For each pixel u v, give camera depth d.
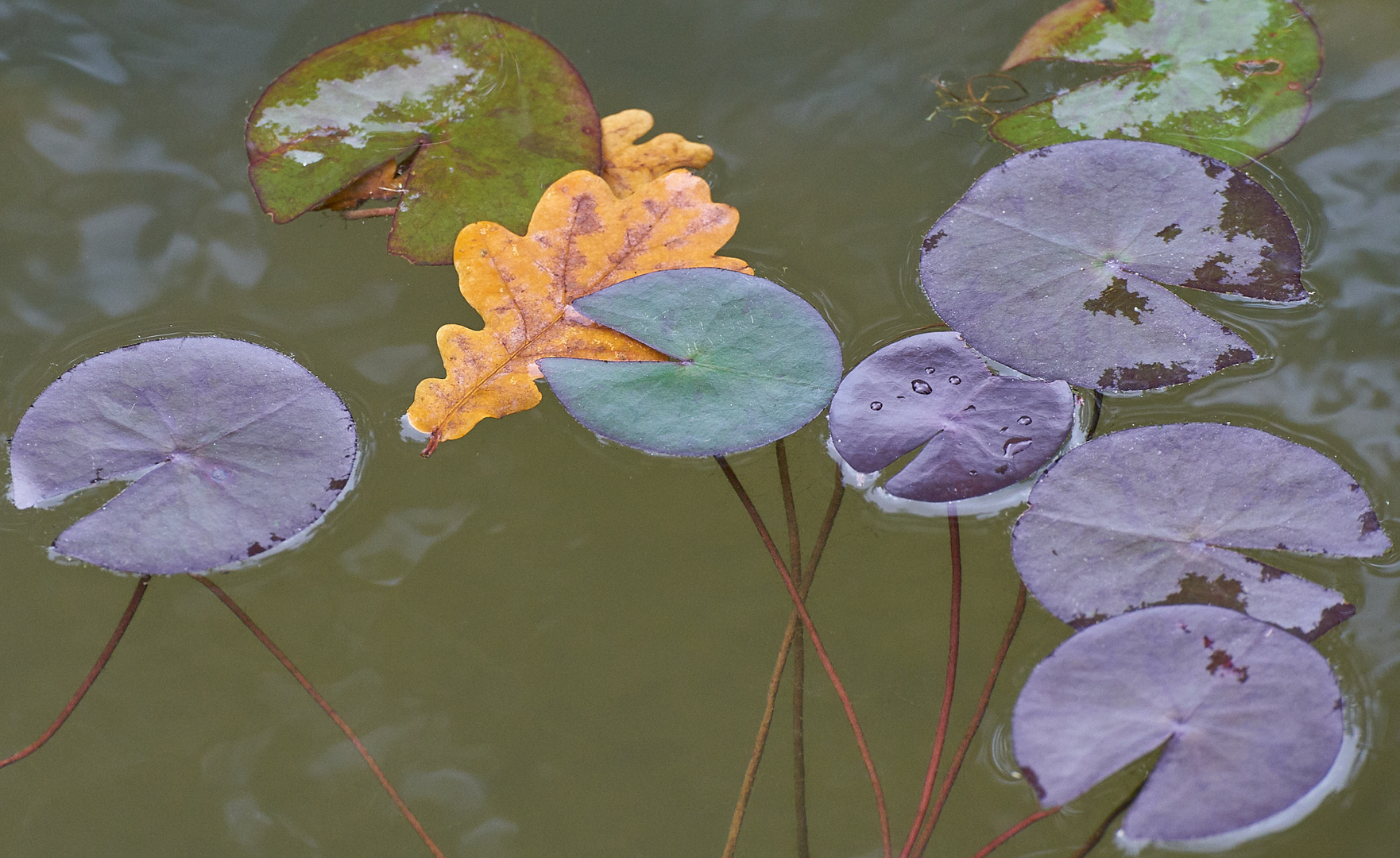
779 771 1.26
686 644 1.28
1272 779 1.23
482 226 1.32
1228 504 1.27
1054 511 1.27
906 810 1.26
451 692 1.27
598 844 1.26
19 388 1.31
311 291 1.33
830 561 1.28
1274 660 1.24
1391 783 1.25
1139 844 1.25
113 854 1.26
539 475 1.30
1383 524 1.28
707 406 1.29
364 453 1.30
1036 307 1.30
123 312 1.32
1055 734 1.24
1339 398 1.30
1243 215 1.31
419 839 1.26
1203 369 1.29
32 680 1.27
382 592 1.28
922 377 1.29
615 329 1.30
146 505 1.28
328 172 1.33
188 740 1.27
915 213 1.33
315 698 1.27
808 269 1.33
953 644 1.27
